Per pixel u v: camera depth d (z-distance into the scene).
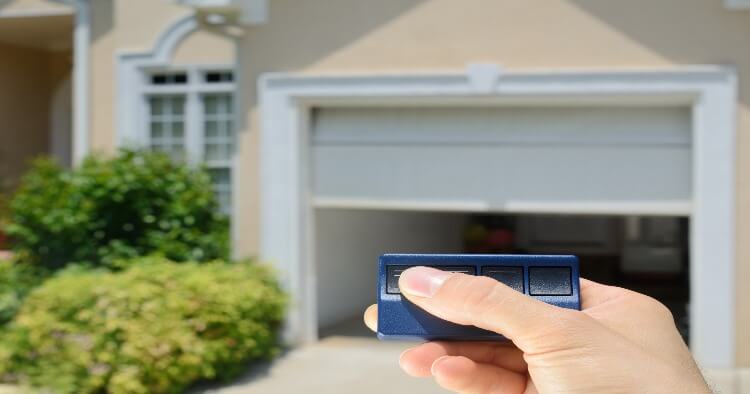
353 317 8.92
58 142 11.18
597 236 12.62
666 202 6.80
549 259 1.21
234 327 6.03
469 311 1.14
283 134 7.40
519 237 12.98
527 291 1.20
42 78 11.10
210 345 5.77
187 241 7.21
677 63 6.65
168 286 5.85
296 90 7.34
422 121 7.32
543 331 1.12
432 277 1.16
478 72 6.91
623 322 1.27
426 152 7.31
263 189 7.46
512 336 1.15
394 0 7.18
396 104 7.28
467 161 7.21
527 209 7.06
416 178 7.33
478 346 1.32
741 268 6.56
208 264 6.77
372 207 7.44
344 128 7.52
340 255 8.63
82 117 8.17
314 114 7.59
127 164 7.30
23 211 7.15
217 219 7.55
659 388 1.09
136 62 8.01
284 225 7.42
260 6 7.46
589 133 6.95
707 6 6.60
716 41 6.59
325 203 7.57
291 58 7.42
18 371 5.59
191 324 5.69
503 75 6.87
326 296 8.30
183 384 5.73
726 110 6.51
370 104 7.34
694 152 6.63
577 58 6.82
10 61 10.61
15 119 10.67
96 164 7.40
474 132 7.20
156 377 5.47
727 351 6.57
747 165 6.52
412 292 1.17
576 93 6.74
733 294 6.56
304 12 7.38
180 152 8.03
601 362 1.10
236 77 7.58
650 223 11.90
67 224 6.91
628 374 1.10
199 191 7.41
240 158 7.58
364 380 6.20
